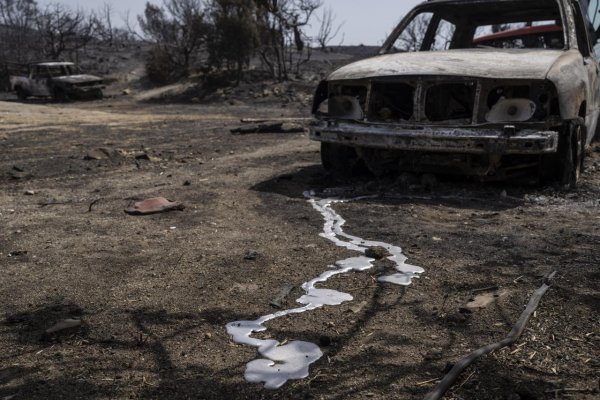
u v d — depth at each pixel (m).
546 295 3.48
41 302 3.62
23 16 51.94
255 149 10.07
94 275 4.04
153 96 31.39
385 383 2.64
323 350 2.96
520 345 2.93
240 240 4.72
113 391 2.65
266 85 29.78
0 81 37.62
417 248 4.41
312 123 6.46
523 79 5.57
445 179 6.56
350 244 4.55
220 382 2.70
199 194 6.43
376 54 7.35
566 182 6.02
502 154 5.65
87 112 22.50
